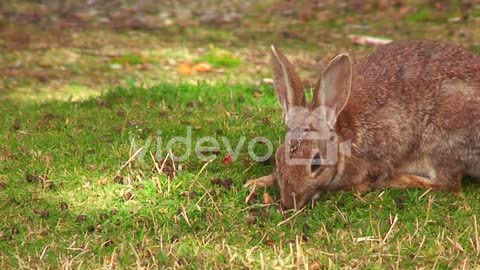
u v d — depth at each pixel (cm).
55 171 1156
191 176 1133
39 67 1836
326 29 2197
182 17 2367
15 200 1077
